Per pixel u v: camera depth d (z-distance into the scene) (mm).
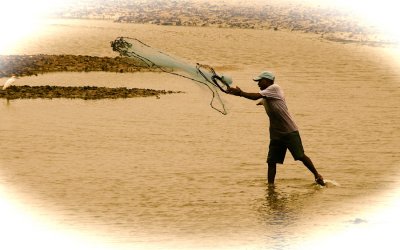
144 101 40500
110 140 30594
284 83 49250
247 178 25219
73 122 34156
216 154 28531
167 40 76812
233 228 19859
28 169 25906
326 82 49969
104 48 70062
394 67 58438
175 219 20641
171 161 27312
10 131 32031
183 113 37031
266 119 35906
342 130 33438
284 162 27516
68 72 52562
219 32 87062
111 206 21797
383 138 31766
